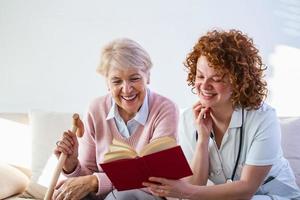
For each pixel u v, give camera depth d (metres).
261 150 1.44
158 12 2.33
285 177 1.58
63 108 2.48
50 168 1.98
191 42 2.31
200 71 1.46
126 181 1.33
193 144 1.62
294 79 2.22
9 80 2.52
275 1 2.21
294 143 1.83
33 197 1.96
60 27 2.44
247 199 1.43
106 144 1.62
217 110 1.50
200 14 2.29
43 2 2.44
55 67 2.47
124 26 2.38
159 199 1.45
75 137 1.54
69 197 1.47
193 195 1.36
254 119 1.48
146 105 1.62
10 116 2.20
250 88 1.46
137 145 1.60
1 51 2.51
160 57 2.35
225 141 1.51
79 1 2.40
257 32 2.24
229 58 1.41
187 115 1.66
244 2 2.24
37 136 2.06
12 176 1.96
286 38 2.21
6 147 2.16
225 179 1.55
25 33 2.47
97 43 2.41
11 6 2.47
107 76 1.57
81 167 1.62
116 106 1.63
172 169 1.29
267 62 2.24
